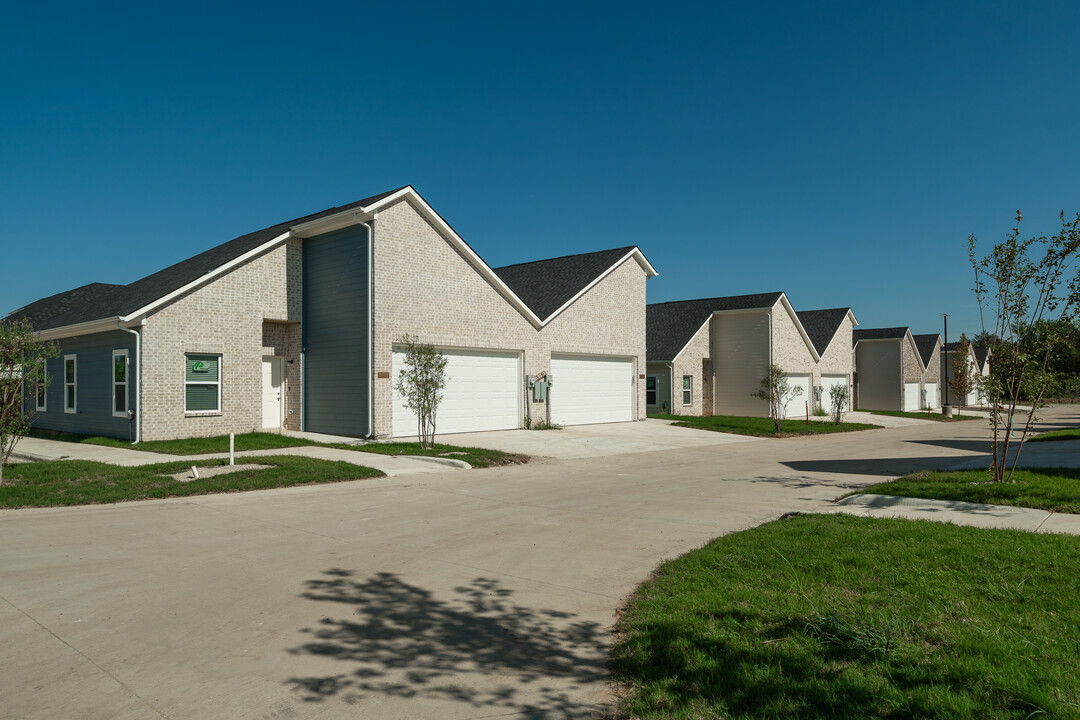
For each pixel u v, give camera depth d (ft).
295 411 68.74
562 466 52.16
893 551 22.79
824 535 25.45
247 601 19.90
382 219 63.21
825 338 138.41
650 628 16.75
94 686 14.43
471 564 23.84
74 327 63.62
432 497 37.55
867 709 12.31
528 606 19.47
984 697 12.69
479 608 19.30
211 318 62.13
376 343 62.34
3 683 14.56
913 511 31.71
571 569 23.21
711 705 12.86
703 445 70.64
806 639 15.58
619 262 90.79
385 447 57.26
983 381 39.47
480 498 37.35
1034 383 36.06
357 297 63.52
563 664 15.53
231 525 30.14
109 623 18.12
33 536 27.94
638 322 94.94
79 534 28.30
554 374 82.79
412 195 65.36
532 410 78.95
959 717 11.88
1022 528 27.20
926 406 176.45
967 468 45.91
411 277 65.72
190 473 41.88
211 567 23.40
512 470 49.29
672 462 55.72
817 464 54.29
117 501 35.40
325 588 21.09
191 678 14.82
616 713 13.17
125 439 60.23
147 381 58.23
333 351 65.87
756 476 46.96
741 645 15.37
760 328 115.34
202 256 76.43
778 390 91.40
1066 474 40.40
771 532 26.50
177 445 56.13
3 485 38.27
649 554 25.21
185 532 28.73
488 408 74.69
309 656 15.99
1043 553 22.27
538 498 37.45
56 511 33.09
